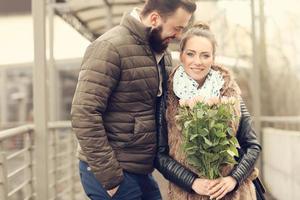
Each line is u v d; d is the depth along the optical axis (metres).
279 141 6.41
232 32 7.70
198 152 2.51
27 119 17.16
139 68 2.53
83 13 5.54
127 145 2.57
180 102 2.54
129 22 2.54
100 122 2.46
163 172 2.64
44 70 4.23
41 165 4.22
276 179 6.55
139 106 2.57
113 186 2.52
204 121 2.47
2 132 3.69
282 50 10.41
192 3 2.55
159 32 2.56
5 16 14.71
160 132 2.66
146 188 2.82
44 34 4.24
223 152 2.49
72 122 2.48
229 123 2.55
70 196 6.39
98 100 2.44
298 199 5.62
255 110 7.04
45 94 4.24
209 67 2.58
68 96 15.05
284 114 10.49
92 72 2.45
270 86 10.42
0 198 3.58
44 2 4.23
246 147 2.66
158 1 2.53
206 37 2.56
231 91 2.59
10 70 17.72
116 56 2.46
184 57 2.59
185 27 2.59
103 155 2.47
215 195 2.52
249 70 7.66
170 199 2.69
